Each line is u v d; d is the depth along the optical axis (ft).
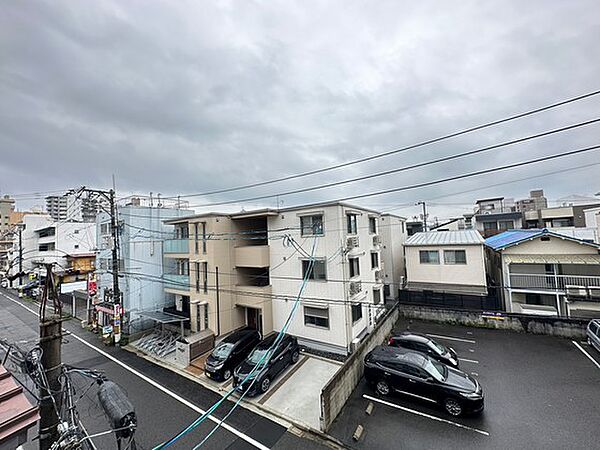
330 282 47.39
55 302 15.71
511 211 114.01
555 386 34.47
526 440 26.08
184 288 59.52
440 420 29.19
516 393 33.53
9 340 56.75
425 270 68.64
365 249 57.57
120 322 55.98
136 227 64.34
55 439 13.97
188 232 59.62
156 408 33.24
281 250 53.16
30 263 128.47
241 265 56.24
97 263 74.74
